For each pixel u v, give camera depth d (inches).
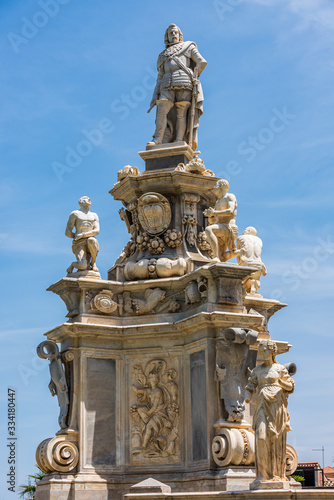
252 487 599.2
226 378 715.4
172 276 784.9
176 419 750.5
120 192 842.2
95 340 769.6
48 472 749.9
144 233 813.2
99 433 753.0
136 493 646.5
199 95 848.9
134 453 753.6
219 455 695.1
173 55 852.0
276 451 605.0
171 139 853.8
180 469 737.0
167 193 823.1
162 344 766.5
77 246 790.5
